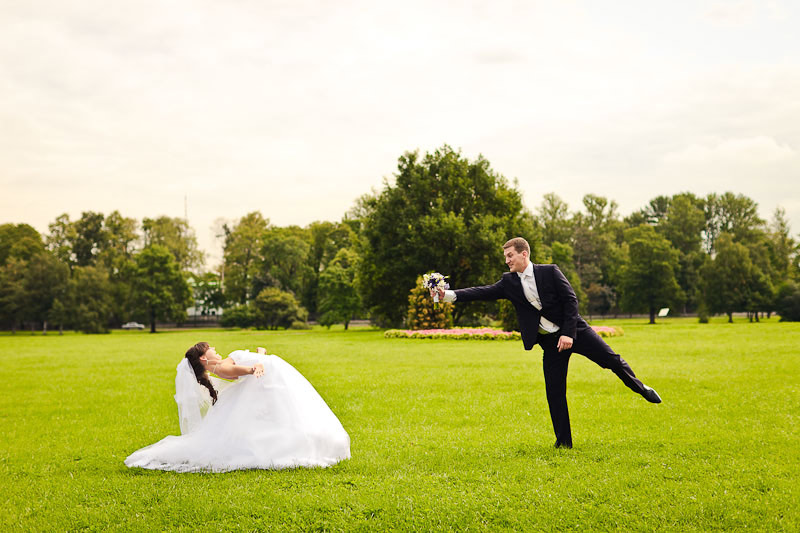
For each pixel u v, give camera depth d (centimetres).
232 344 2786
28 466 593
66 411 942
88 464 593
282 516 423
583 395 954
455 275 4106
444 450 611
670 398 905
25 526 422
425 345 2491
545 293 588
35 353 2494
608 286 8412
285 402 573
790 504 420
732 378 1106
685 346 2022
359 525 408
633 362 1482
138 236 8412
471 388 1088
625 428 696
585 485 474
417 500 449
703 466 520
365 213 6391
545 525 400
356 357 1869
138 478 527
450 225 3809
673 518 403
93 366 1767
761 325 3959
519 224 4334
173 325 7806
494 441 648
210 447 557
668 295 6144
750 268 5572
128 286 6900
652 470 511
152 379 1383
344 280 6016
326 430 576
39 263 6575
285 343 2825
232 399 581
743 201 9062
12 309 6356
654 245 6244
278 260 7881
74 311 6272
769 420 719
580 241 8481
